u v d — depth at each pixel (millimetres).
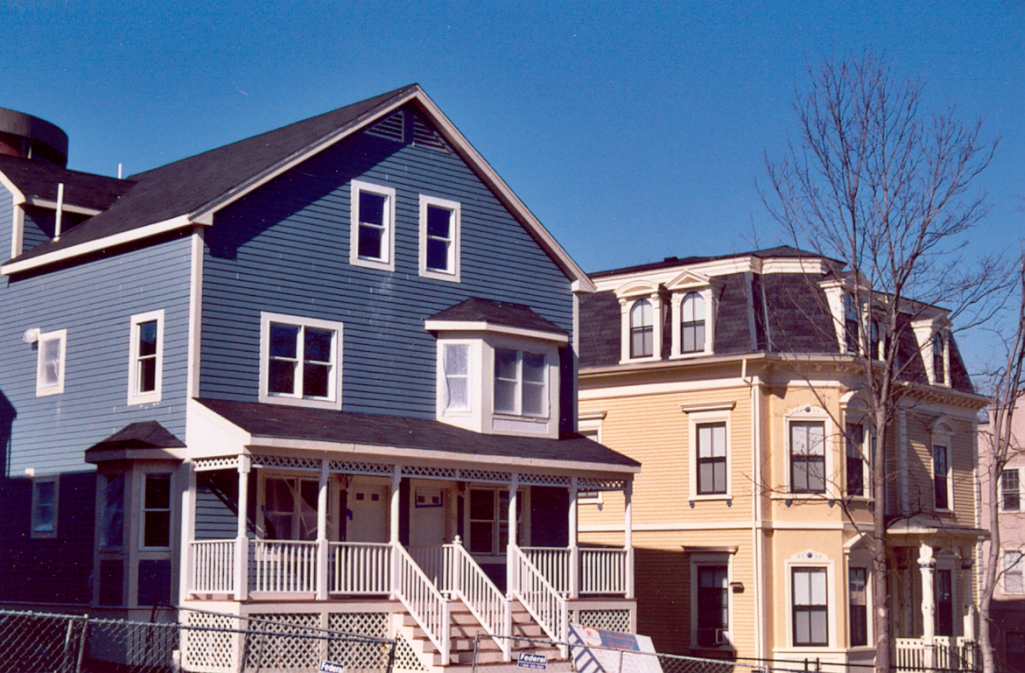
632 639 25656
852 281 29531
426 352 30984
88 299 29766
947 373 41094
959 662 38625
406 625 26625
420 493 30469
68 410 29766
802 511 36375
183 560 26094
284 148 29344
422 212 31344
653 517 38281
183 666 25578
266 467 25594
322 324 29047
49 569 29219
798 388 36688
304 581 26094
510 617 27016
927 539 37500
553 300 33938
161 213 28328
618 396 39469
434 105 31547
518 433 31297
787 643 35781
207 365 27016
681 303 38562
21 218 31969
